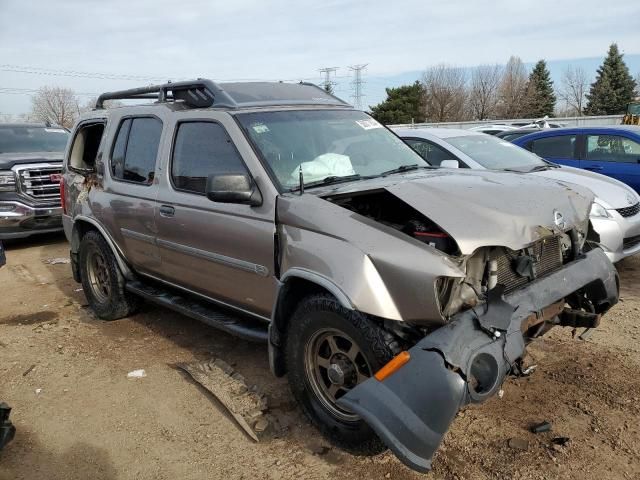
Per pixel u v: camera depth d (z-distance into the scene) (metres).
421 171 4.15
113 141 5.21
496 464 3.15
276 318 3.46
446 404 2.58
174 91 4.75
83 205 5.57
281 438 3.50
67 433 3.68
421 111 60.66
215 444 3.49
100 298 5.67
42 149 10.58
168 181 4.42
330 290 3.03
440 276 2.79
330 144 4.14
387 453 3.30
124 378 4.39
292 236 3.35
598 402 3.71
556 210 3.40
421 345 2.71
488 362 2.73
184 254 4.32
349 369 3.19
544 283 3.24
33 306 6.26
